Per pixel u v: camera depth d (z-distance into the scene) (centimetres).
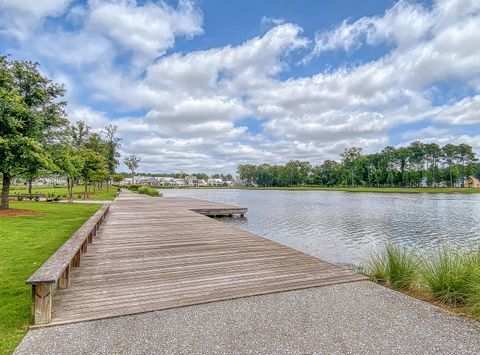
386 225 1202
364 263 618
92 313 243
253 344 197
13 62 971
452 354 186
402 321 231
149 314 243
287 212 1678
